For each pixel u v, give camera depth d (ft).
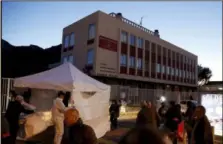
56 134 21.59
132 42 102.53
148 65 112.27
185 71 152.05
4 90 31.27
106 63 87.71
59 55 177.27
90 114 28.32
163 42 126.11
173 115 22.24
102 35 86.94
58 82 24.91
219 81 188.14
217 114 91.15
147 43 112.57
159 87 124.06
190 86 157.89
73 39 98.73
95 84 29.58
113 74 90.38
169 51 132.26
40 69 157.69
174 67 137.28
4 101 30.96
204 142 15.46
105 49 87.76
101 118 32.30
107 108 34.63
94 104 29.78
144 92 86.74
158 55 121.08
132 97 82.12
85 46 90.43
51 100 29.58
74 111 10.96
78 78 26.58
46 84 25.18
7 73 150.92
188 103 25.62
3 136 14.58
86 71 87.10
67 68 27.61
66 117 10.94
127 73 97.66
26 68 161.17
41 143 24.21
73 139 10.68
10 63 161.99
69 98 25.93
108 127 35.53
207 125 15.61
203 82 232.32
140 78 105.19
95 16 87.20
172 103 23.21
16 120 19.76
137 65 104.37
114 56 91.56
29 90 30.19
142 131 3.95
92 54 86.89
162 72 124.06
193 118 16.52
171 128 21.81
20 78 26.89
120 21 95.96
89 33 89.81
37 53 184.03
